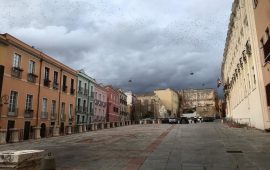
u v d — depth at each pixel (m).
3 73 25.28
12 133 21.95
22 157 5.68
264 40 18.91
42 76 31.94
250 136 17.48
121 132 28.50
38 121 30.56
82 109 44.16
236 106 38.69
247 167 8.53
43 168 6.18
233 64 39.25
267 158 9.76
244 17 25.27
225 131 23.20
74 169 9.09
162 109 88.38
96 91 52.38
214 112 96.00
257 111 22.31
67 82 38.72
